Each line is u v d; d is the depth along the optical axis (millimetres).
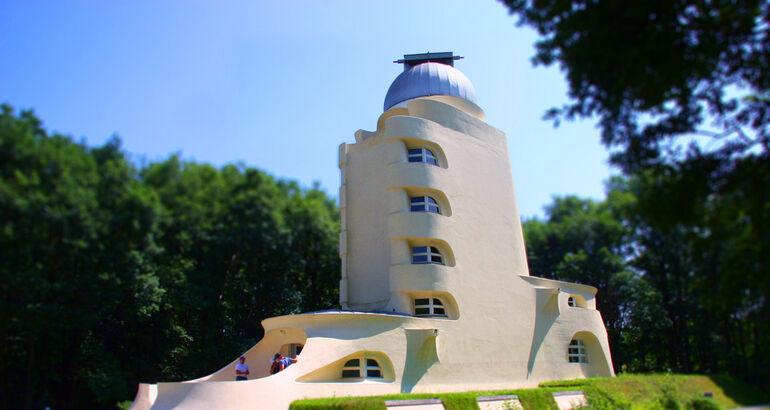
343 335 25109
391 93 38781
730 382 35344
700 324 45406
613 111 15742
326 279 52312
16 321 27438
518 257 35688
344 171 36188
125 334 36250
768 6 13859
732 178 14484
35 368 30312
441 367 28031
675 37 14641
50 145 27391
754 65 14719
